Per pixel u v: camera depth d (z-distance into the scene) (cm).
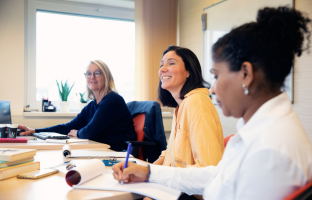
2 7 271
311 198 41
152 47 313
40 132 204
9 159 84
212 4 272
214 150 93
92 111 232
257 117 56
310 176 49
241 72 57
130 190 74
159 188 79
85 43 318
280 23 56
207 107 102
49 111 286
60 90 295
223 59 60
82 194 71
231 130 253
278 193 48
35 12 297
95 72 228
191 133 99
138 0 311
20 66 276
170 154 121
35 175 85
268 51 55
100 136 211
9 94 272
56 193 71
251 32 57
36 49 299
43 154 127
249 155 53
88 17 320
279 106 56
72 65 312
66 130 230
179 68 120
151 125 207
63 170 94
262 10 59
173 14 326
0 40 271
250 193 51
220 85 61
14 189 74
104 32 327
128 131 216
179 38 332
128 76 338
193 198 91
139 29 311
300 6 192
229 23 250
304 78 189
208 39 277
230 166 61
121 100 218
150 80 312
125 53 337
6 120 206
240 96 59
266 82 57
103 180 83
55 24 306
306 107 188
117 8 331
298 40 57
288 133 50
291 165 48
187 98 108
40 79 301
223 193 61
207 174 80
